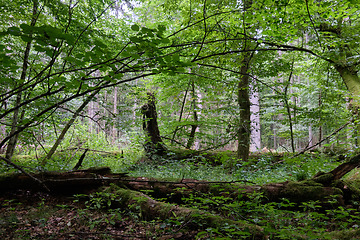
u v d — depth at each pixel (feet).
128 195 13.51
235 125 26.18
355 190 13.85
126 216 12.62
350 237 8.68
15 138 18.52
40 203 13.73
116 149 36.81
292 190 13.65
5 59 6.54
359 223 10.14
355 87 24.30
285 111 29.37
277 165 22.72
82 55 6.30
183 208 11.73
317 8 13.44
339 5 13.93
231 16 12.87
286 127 58.95
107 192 14.05
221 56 12.57
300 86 28.94
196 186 14.71
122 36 25.90
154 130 30.27
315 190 13.44
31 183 14.74
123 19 26.50
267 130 77.25
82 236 10.25
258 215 11.76
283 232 8.13
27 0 15.35
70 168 20.25
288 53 28.30
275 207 13.73
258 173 19.61
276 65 25.99
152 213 11.98
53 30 5.36
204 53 12.64
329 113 26.11
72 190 15.16
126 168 23.47
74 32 15.64
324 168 19.40
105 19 24.12
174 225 10.59
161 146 29.71
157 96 34.81
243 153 25.48
